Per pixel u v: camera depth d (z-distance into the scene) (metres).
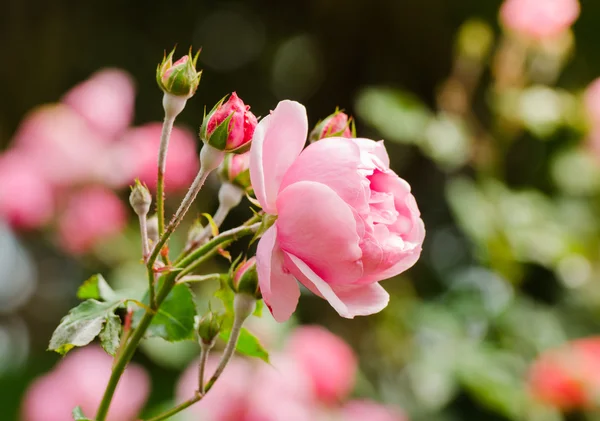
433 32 3.27
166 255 1.00
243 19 3.47
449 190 1.97
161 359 1.81
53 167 2.01
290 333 1.66
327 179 0.96
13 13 3.21
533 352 1.93
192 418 1.44
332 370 1.52
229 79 3.46
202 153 0.97
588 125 2.05
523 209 1.96
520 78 2.01
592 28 3.08
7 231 2.12
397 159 3.29
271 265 0.96
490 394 1.75
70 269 3.24
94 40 3.30
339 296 0.97
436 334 1.94
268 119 0.96
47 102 3.27
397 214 0.98
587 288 2.21
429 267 3.21
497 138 2.00
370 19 3.31
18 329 3.37
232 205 1.03
